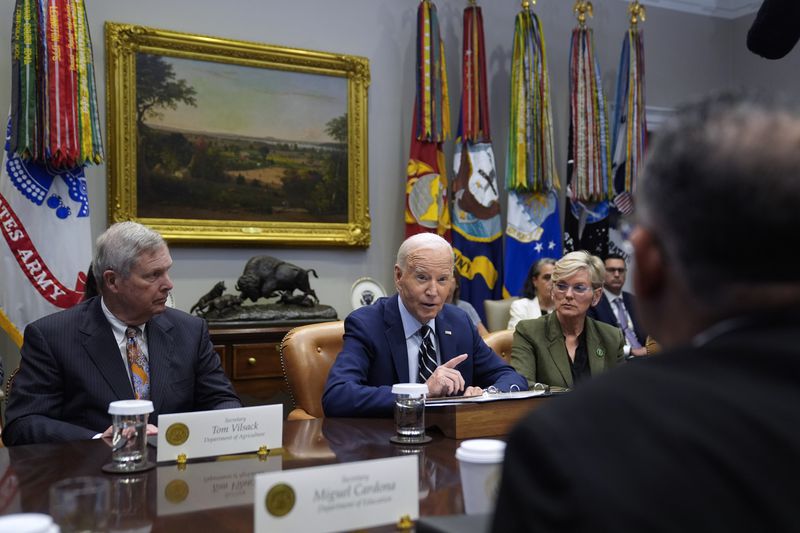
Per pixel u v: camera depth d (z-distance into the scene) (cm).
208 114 518
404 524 116
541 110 576
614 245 599
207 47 515
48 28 423
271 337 479
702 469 49
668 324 64
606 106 607
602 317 483
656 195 61
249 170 529
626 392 55
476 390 213
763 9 226
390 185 575
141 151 498
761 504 48
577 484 50
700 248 58
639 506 48
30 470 156
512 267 571
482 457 121
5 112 457
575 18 644
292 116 541
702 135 59
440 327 254
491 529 54
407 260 246
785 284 56
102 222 491
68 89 426
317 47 554
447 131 562
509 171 575
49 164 428
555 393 203
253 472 152
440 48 561
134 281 224
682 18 700
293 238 534
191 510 125
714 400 52
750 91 62
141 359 236
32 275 421
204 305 485
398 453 168
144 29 496
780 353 53
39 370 224
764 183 55
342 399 217
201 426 166
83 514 122
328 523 111
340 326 273
